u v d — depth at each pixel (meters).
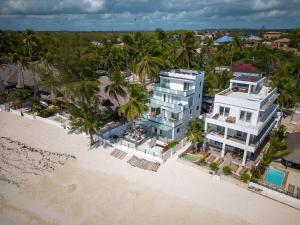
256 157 38.41
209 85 63.16
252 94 39.47
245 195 30.02
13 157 39.72
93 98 45.72
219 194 30.31
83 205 29.45
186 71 49.66
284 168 35.91
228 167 33.28
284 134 41.97
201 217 27.22
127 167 36.28
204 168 34.31
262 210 27.80
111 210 28.58
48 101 60.19
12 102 59.62
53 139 44.69
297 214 27.17
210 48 112.50
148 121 43.69
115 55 79.94
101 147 41.53
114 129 45.41
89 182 33.50
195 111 48.28
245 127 33.75
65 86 41.94
